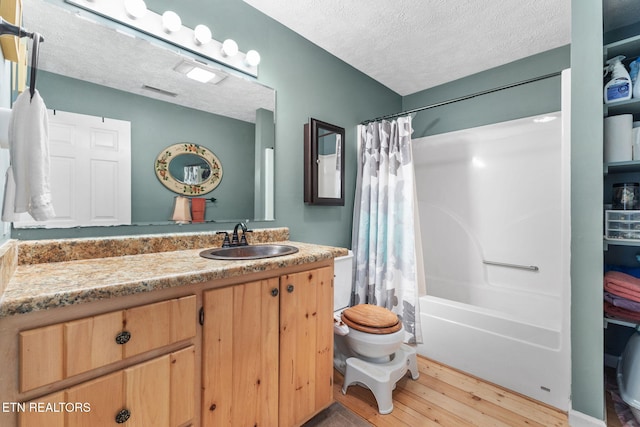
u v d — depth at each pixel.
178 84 1.44
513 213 2.37
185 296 0.91
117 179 1.26
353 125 2.47
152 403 0.83
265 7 1.76
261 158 1.80
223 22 1.61
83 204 1.18
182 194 1.46
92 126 1.20
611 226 1.38
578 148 1.36
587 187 1.34
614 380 1.71
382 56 2.31
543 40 2.09
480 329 1.75
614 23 1.62
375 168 2.27
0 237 0.79
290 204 1.97
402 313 2.06
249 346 1.08
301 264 1.27
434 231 2.81
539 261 2.24
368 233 2.31
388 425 1.37
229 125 1.64
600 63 1.31
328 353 1.40
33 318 0.66
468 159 2.60
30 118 0.68
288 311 1.21
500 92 2.47
